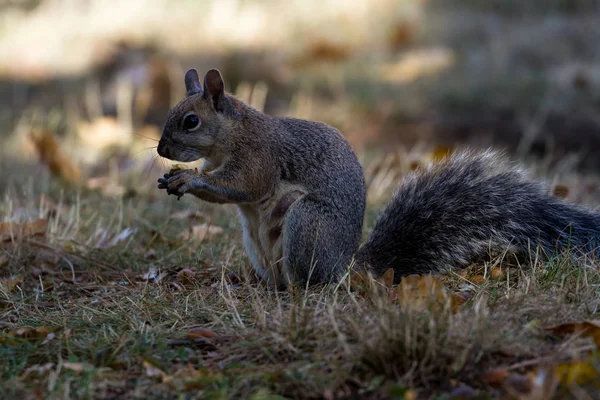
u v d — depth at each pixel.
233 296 8.80
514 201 9.82
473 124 19.62
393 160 15.81
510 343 6.87
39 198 13.77
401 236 9.80
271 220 9.68
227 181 9.58
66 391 6.28
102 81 22.88
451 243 9.70
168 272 10.20
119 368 7.07
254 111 9.84
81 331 8.01
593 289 8.09
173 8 26.78
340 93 21.50
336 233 9.52
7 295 9.16
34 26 26.33
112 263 10.65
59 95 22.02
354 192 9.78
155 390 6.56
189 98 9.80
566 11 26.19
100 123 18.67
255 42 24.73
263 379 6.54
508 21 25.75
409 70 22.59
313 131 9.89
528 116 19.62
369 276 8.40
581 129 18.89
